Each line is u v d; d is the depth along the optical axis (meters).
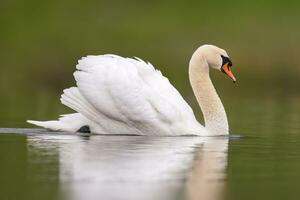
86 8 47.47
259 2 47.59
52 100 28.75
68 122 17.59
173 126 17.09
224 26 43.66
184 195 11.24
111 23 45.09
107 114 17.05
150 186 11.74
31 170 12.91
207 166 13.59
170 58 40.12
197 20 45.19
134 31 43.72
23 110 24.45
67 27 44.56
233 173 13.04
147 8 47.59
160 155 14.48
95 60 17.33
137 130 17.19
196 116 24.08
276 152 15.46
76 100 17.19
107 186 11.70
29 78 39.00
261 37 41.25
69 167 13.16
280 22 43.84
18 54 41.50
